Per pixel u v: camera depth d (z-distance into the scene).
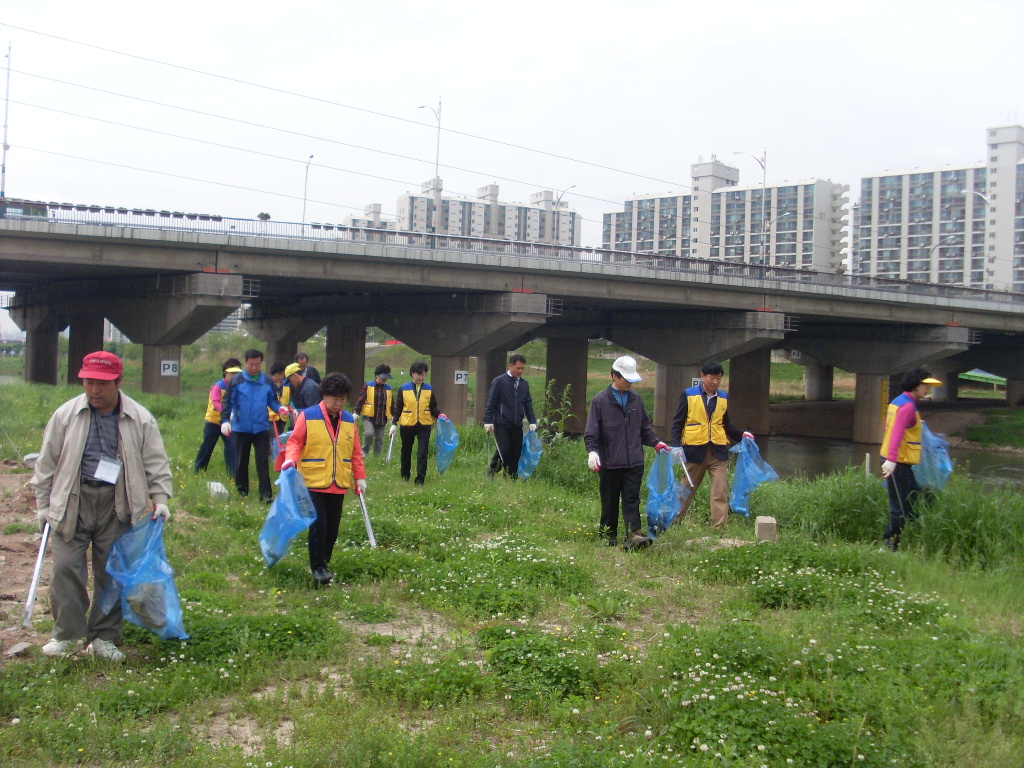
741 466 12.30
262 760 4.46
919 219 136.62
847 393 75.50
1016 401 66.31
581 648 6.15
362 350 53.28
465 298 42.59
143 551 5.98
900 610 7.43
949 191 133.50
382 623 7.05
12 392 25.94
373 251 36.78
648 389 71.69
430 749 4.54
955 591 8.71
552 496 13.53
